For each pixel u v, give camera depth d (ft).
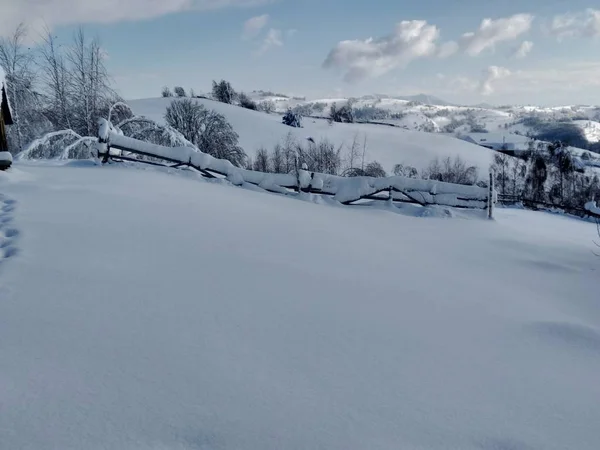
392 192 40.37
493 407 9.67
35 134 86.22
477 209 40.16
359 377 10.31
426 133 315.17
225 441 7.77
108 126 40.75
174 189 31.24
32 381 8.79
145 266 15.58
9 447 7.12
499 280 21.20
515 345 13.09
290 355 10.95
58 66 85.61
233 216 25.43
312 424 8.45
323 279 16.78
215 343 11.05
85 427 7.71
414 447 8.07
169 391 8.96
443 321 14.33
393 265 20.54
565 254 27.94
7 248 15.89
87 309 11.97
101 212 22.12
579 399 10.32
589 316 17.40
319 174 40.98
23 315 11.28
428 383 10.39
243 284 15.07
